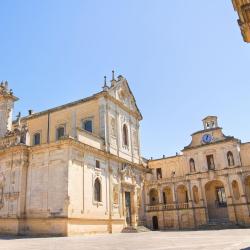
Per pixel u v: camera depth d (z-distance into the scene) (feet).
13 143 133.18
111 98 163.12
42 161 124.98
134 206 165.68
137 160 185.37
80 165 126.41
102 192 139.03
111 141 157.48
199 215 178.29
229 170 176.24
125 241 77.20
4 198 125.08
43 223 115.75
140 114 197.98
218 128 189.47
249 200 170.91
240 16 35.19
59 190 116.57
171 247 54.13
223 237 80.53
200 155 189.67
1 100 150.51
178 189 196.44
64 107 167.63
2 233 119.44
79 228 117.39
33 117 174.91
